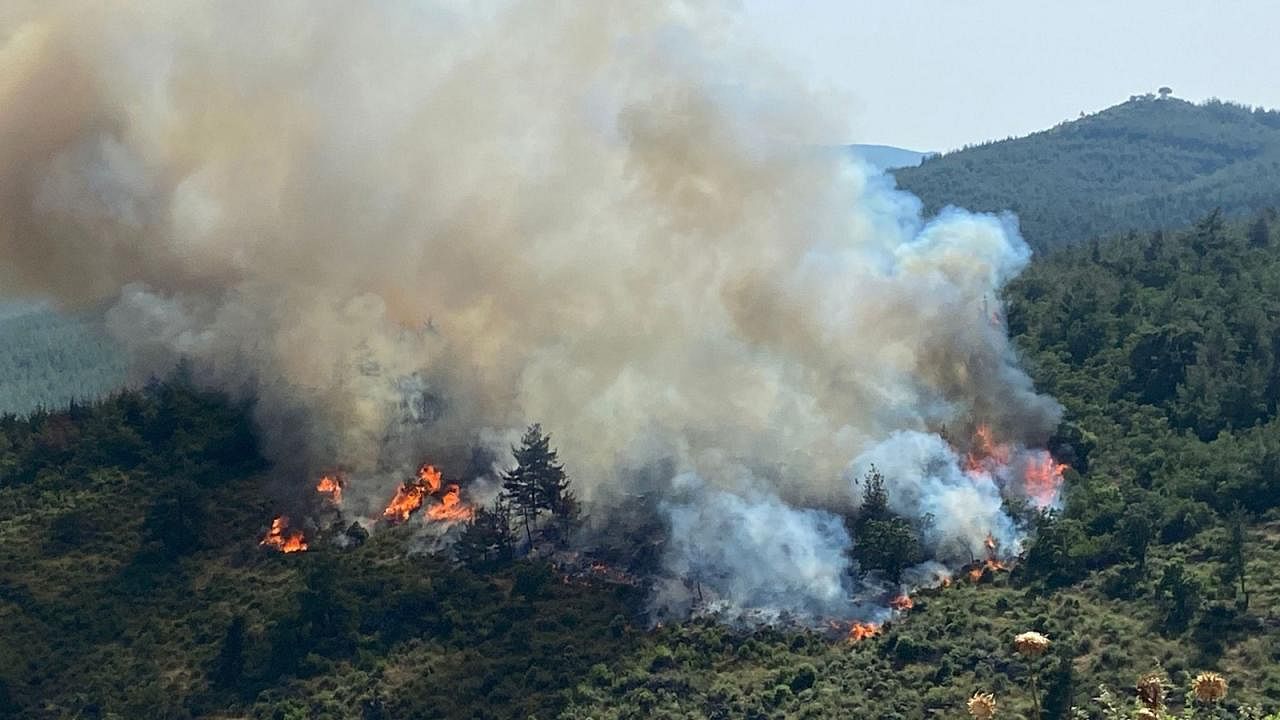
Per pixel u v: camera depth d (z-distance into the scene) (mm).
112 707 83875
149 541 99250
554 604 88625
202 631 89750
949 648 78312
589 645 84250
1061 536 86250
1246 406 100750
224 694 84188
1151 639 75500
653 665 81375
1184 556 83875
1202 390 104000
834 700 75438
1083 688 72062
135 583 94938
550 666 82688
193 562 96875
